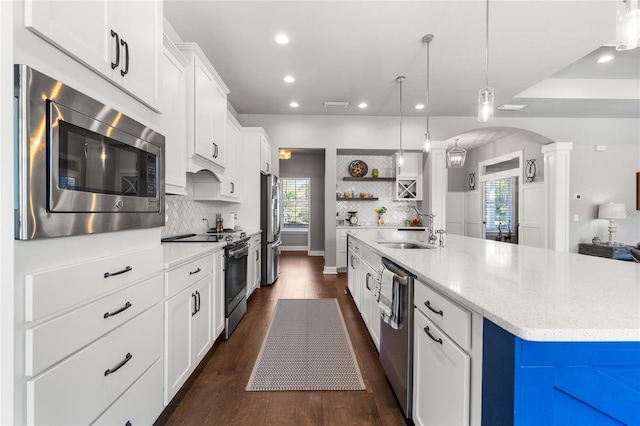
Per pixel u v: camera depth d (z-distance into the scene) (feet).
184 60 7.58
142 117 4.68
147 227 4.63
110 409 3.71
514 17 9.09
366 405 5.90
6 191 2.51
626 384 2.58
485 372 3.01
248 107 17.20
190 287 6.19
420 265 5.12
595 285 3.77
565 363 2.58
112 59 3.85
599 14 8.96
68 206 3.06
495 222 24.06
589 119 18.52
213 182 11.16
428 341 4.41
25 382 2.61
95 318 3.43
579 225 18.48
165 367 5.16
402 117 18.72
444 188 18.76
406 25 9.51
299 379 6.79
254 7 8.68
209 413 5.66
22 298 2.61
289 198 28.86
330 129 18.58
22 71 2.57
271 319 10.58
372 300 8.02
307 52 11.18
